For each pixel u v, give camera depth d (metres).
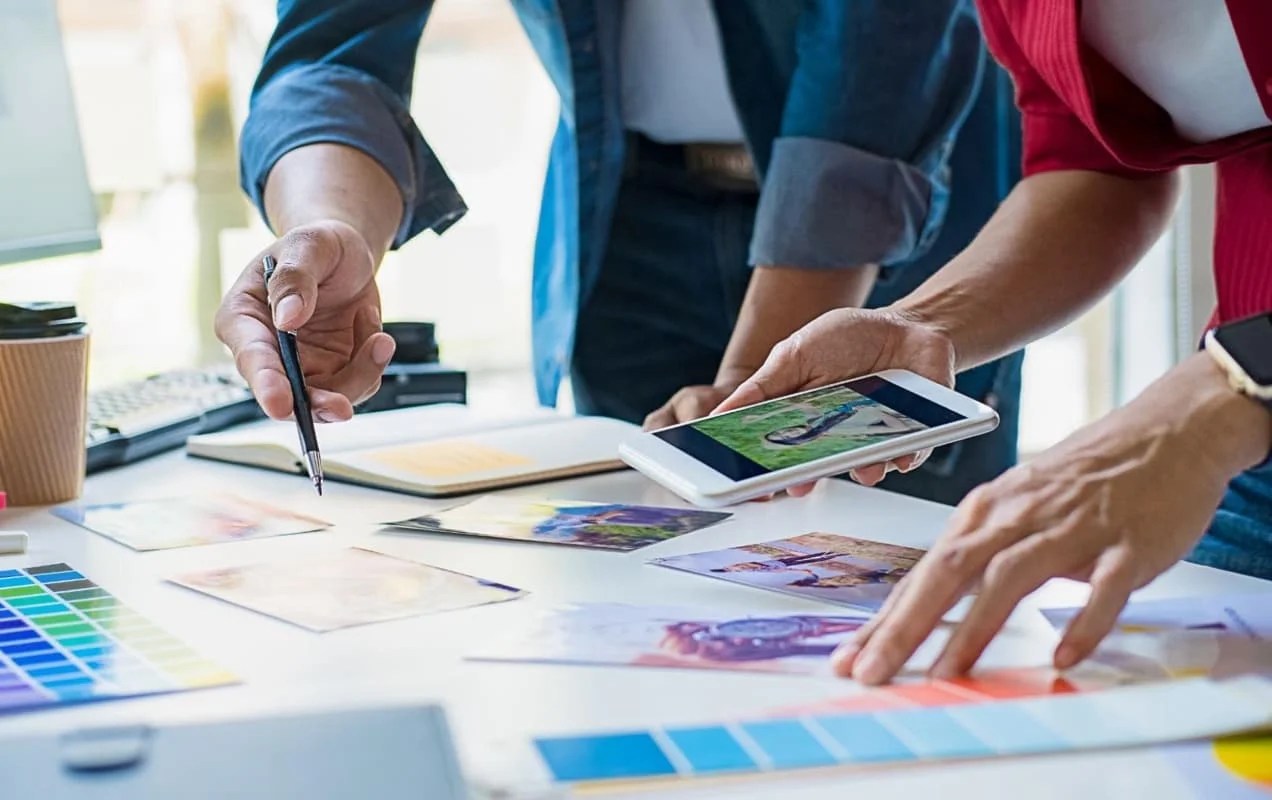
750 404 1.03
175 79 2.44
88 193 1.35
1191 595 0.83
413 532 1.02
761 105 1.50
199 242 2.51
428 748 0.56
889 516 1.06
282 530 1.03
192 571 0.90
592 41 1.51
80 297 2.49
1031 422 2.54
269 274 1.13
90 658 0.72
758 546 0.96
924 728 0.61
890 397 0.98
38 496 1.12
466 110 2.52
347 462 1.21
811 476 0.87
